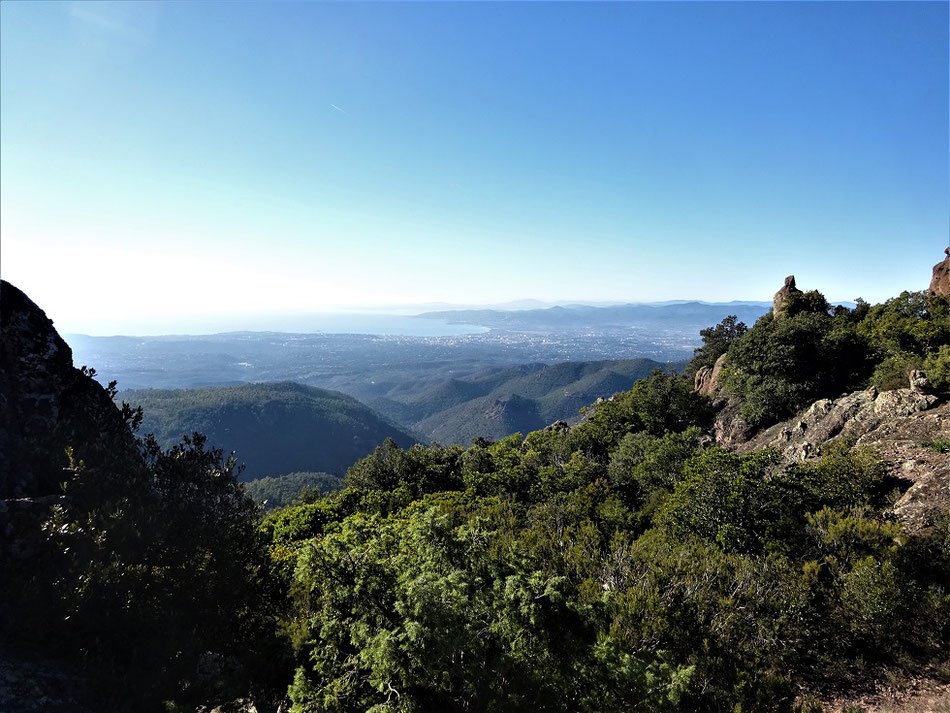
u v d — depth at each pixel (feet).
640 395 125.18
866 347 97.35
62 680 17.58
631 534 47.62
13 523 20.85
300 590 30.94
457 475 122.01
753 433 98.27
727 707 24.85
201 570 24.67
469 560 27.09
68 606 19.16
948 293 111.65
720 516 42.60
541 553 40.11
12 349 28.02
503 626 22.17
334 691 21.18
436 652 20.53
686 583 31.86
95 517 21.80
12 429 26.08
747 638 29.32
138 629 20.61
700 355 209.46
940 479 39.83
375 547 25.29
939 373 62.90
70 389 29.99
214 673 22.49
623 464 77.56
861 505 41.24
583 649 24.27
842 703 26.07
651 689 22.21
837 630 29.71
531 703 21.38
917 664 27.50
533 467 105.40
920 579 31.55
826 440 66.28
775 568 33.71
